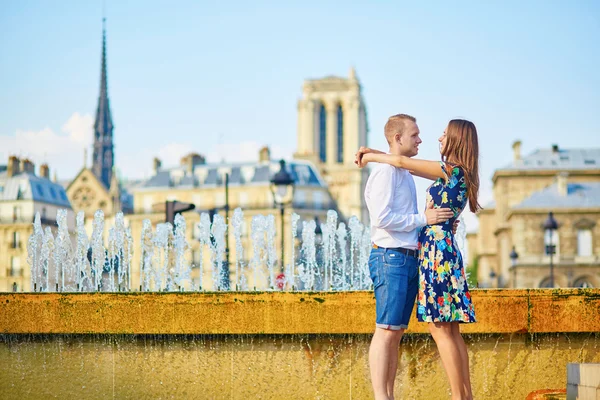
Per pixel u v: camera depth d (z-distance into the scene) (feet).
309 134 513.86
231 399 24.82
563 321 24.94
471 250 447.83
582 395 20.24
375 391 22.00
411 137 22.99
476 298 24.88
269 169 335.47
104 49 552.82
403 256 22.08
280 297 24.77
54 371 25.23
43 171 350.64
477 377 24.93
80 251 51.72
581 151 324.80
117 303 25.11
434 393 24.66
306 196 335.06
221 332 24.79
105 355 25.17
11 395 25.30
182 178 343.87
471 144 22.39
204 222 73.15
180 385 24.94
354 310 24.61
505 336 25.00
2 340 25.44
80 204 415.44
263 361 24.82
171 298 24.97
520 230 276.82
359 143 511.40
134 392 24.99
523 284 272.72
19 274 314.14
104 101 549.54
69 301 25.22
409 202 22.58
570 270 269.85
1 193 321.73
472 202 22.25
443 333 21.85
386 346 22.08
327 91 515.50
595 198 277.23
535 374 24.99
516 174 319.06
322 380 24.72
